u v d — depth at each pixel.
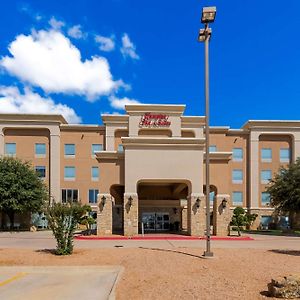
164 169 32.31
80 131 53.78
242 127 58.72
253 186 54.06
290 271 12.63
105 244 24.39
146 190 43.25
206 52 18.00
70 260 16.09
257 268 13.23
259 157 54.78
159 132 38.00
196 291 9.65
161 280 11.21
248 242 27.02
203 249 19.80
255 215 46.91
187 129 49.78
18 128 52.50
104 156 33.25
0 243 26.52
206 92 17.91
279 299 8.87
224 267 13.43
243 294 9.33
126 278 12.05
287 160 54.84
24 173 44.66
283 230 48.84
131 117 37.59
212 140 54.78
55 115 52.19
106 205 32.75
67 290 10.92
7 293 10.58
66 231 18.08
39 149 52.75
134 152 32.47
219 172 33.44
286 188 42.88
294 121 54.34
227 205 33.12
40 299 9.90
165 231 37.09
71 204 18.75
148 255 16.92
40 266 14.65
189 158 32.50
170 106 37.66
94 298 10.02
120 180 33.06
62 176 52.97
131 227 31.72
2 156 49.12
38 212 45.84
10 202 42.84
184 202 43.22
